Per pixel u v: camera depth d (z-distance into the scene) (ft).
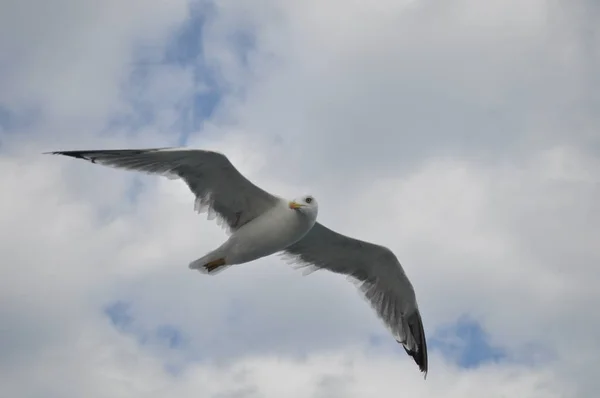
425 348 46.60
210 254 41.60
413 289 45.85
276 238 41.14
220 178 40.29
